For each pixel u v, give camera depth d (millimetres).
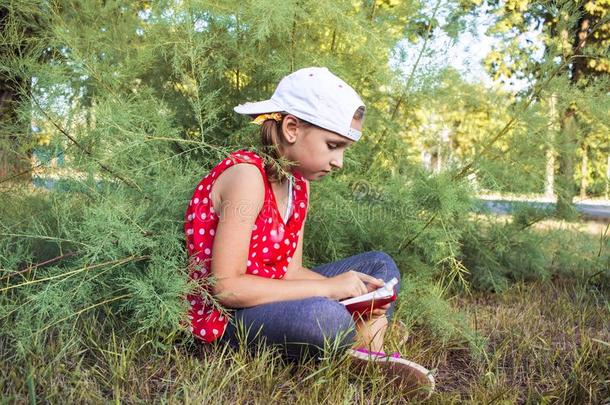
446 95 2918
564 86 2816
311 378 1743
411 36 2885
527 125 2910
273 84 2684
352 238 2703
